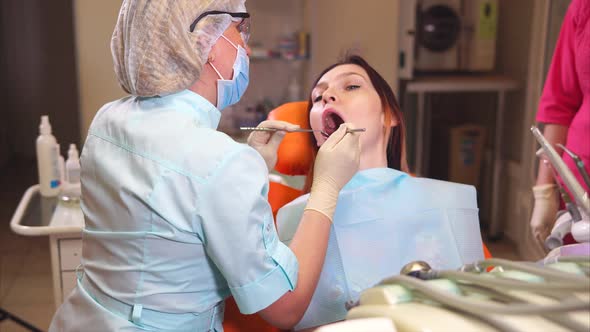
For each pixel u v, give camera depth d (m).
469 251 1.38
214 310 1.13
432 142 4.33
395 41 3.58
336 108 1.49
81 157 1.15
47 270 3.42
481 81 3.59
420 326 0.69
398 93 3.66
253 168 1.03
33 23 5.45
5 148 5.51
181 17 1.05
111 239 1.07
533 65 3.30
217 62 1.15
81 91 3.31
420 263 0.87
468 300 0.70
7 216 4.23
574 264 0.86
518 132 3.74
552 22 3.02
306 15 3.53
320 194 1.16
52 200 2.14
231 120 3.50
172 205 1.01
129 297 1.06
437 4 3.77
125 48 1.08
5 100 5.54
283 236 1.39
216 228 1.00
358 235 1.34
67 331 1.14
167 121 1.08
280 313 1.06
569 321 0.69
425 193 1.40
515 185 3.66
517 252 3.58
